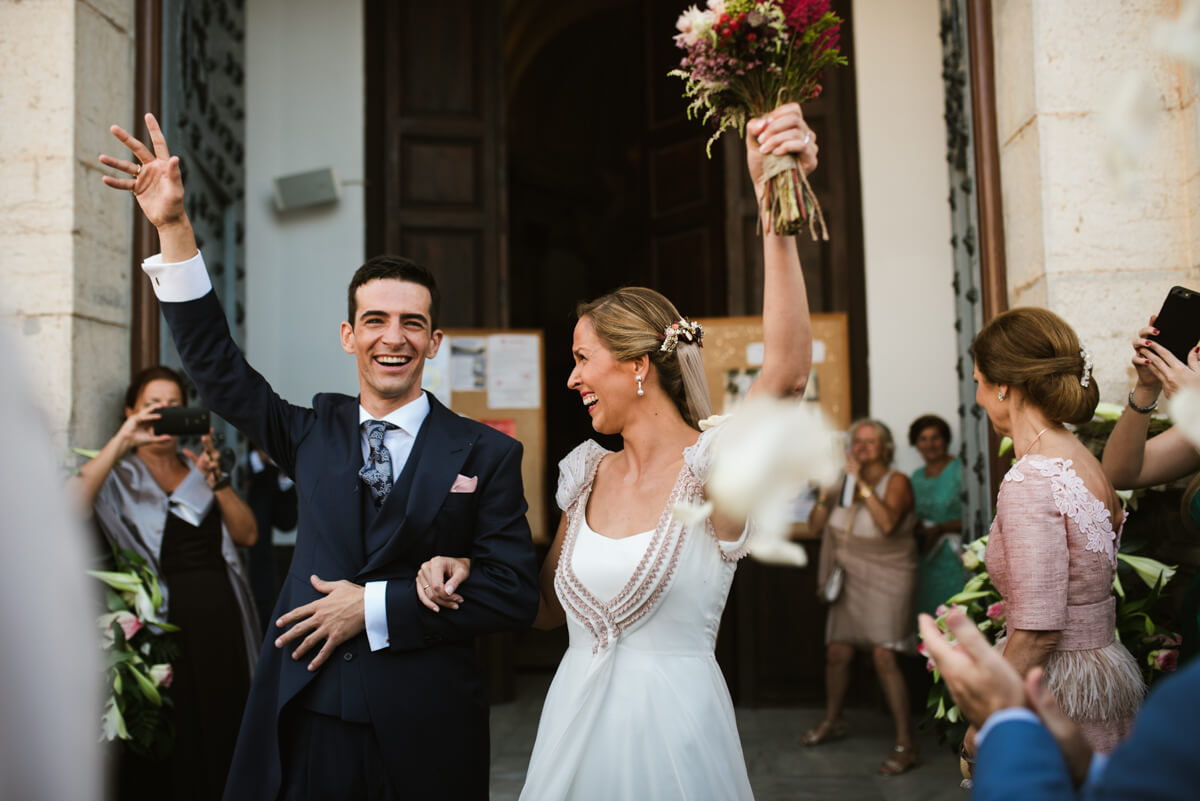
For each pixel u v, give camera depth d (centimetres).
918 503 495
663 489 192
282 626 196
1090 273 295
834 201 554
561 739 177
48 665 60
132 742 284
